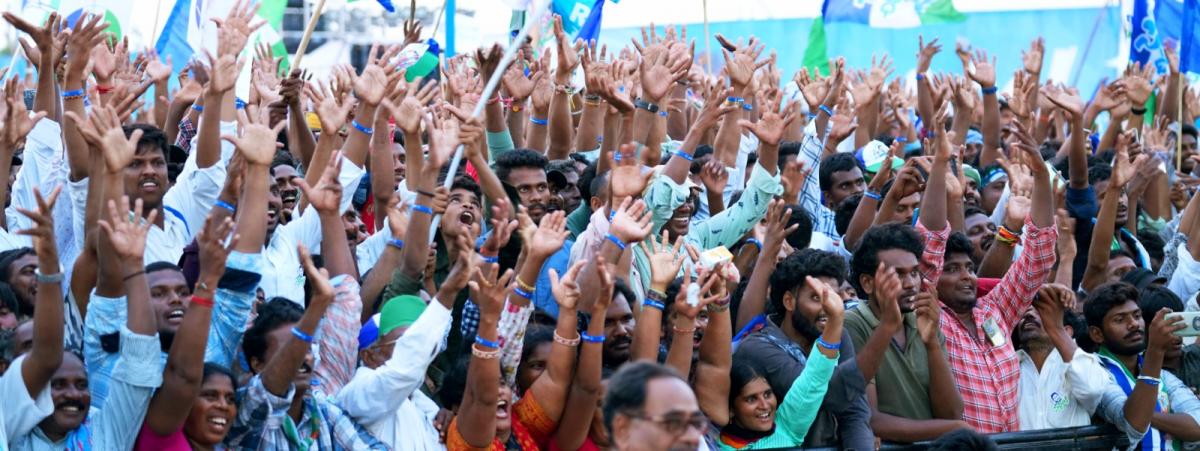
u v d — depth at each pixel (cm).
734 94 819
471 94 810
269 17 996
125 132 634
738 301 711
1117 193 815
